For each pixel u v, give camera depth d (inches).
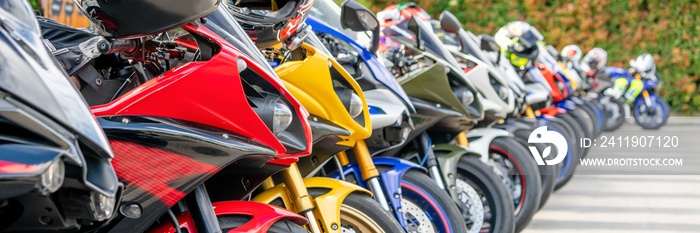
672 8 611.8
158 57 85.0
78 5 74.4
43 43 64.0
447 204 136.6
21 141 55.7
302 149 87.0
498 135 190.2
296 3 101.8
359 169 131.0
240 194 93.8
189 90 77.0
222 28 84.7
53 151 55.5
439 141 173.9
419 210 138.3
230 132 79.0
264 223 83.0
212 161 77.4
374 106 130.3
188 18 74.4
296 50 117.4
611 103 518.3
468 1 598.2
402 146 157.9
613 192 281.1
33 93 56.7
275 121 82.4
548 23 610.2
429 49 168.2
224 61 78.7
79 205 61.4
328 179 112.5
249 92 84.0
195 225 80.6
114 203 63.2
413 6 179.3
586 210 246.1
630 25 613.6
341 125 110.3
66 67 81.1
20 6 64.3
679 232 215.5
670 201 264.4
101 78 83.2
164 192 76.2
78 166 57.4
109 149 61.6
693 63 616.1
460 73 163.9
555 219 231.0
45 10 110.5
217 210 84.6
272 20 99.7
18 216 62.7
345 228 113.7
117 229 75.4
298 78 109.2
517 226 192.5
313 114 109.7
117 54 87.3
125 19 73.6
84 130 59.3
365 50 136.3
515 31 278.4
